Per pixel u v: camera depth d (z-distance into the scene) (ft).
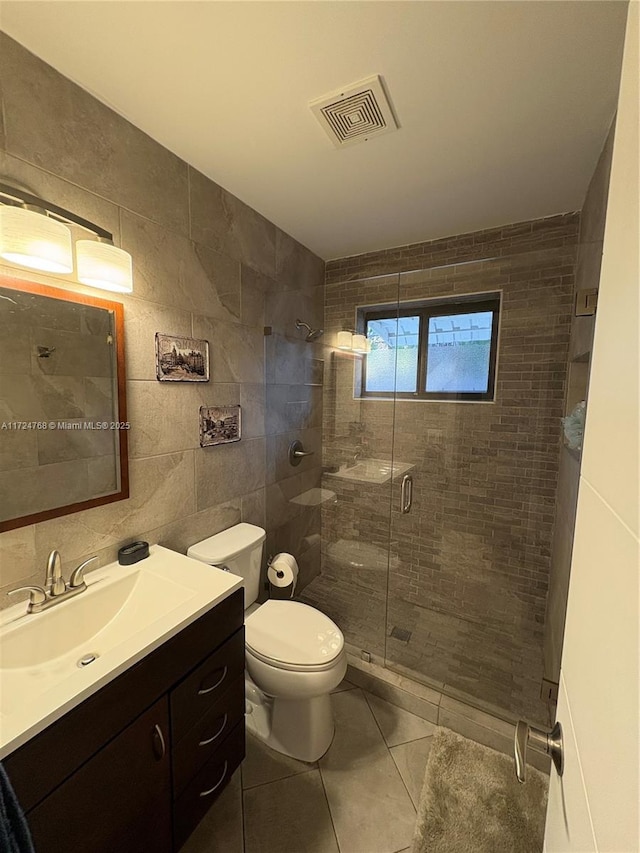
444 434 7.16
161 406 4.69
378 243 7.33
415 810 4.02
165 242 4.56
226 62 3.29
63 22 2.93
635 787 0.93
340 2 2.77
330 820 3.92
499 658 6.10
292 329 7.04
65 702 2.38
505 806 4.05
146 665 2.91
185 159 4.71
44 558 3.60
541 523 6.55
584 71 3.33
